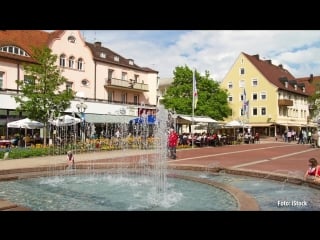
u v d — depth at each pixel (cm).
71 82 4625
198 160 2130
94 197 1057
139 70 5803
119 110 4416
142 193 1120
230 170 1587
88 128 3891
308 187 1215
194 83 3734
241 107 7825
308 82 9850
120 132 4228
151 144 3431
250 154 2644
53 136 3203
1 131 3266
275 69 8706
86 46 4869
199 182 1289
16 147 2698
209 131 4772
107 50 5878
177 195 1056
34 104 2817
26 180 1439
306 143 4984
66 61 4578
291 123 8000
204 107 5659
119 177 1520
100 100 4328
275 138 6819
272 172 1464
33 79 2864
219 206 889
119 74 5419
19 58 3878
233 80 7938
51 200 1016
